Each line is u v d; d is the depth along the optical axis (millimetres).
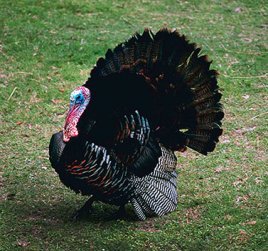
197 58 13180
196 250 12273
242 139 16609
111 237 12734
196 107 13297
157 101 13133
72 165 12523
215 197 14070
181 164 15516
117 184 12766
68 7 23984
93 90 13062
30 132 17078
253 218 13227
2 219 13336
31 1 24141
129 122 12773
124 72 13258
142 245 12453
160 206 13258
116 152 12664
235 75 19891
